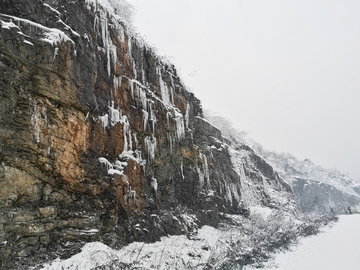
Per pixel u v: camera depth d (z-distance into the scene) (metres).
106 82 11.26
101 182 9.73
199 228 15.55
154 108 14.30
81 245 8.30
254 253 15.38
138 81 14.05
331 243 21.25
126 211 10.78
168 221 13.46
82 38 10.09
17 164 7.20
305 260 16.11
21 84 7.61
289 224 23.50
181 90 18.48
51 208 7.81
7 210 6.80
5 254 6.38
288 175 63.50
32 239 7.14
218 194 19.97
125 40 13.50
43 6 8.94
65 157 8.50
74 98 9.07
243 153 31.12
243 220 20.77
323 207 57.81
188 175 16.62
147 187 12.67
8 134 7.11
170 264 10.36
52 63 8.33
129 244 10.33
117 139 11.17
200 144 19.84
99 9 11.80
